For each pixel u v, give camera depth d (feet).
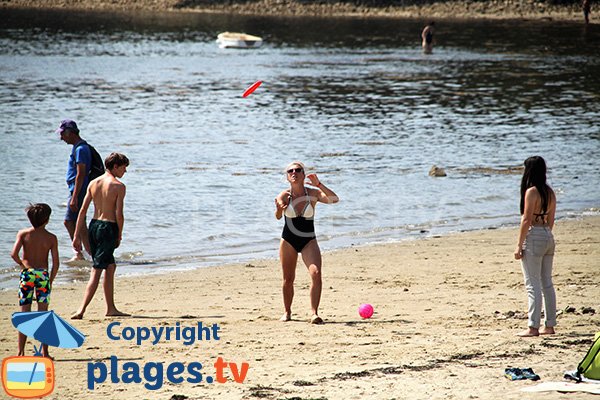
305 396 70.90
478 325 96.53
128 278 127.03
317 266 99.19
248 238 154.20
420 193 193.16
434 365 79.51
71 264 134.31
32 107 330.95
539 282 90.53
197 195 188.14
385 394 70.85
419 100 358.84
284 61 518.37
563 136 273.54
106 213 103.24
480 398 69.10
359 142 261.24
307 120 305.73
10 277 127.34
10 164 219.82
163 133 277.44
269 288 120.37
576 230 157.07
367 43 627.46
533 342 87.51
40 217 87.04
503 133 279.28
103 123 296.30
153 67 484.33
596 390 70.23
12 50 561.43
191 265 135.85
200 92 382.42
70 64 492.54
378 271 129.29
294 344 89.40
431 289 117.08
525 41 628.28
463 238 153.79
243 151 245.45
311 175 99.66
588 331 92.32
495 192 195.00
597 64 492.54
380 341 89.81
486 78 433.07
